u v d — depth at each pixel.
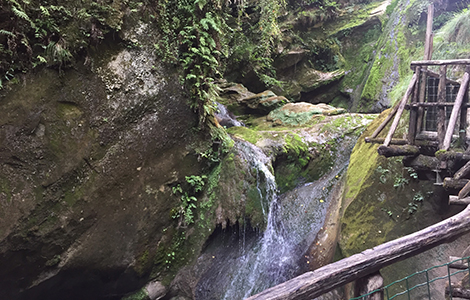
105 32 3.53
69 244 3.44
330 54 11.29
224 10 4.88
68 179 3.34
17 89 2.98
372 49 10.62
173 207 4.41
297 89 10.77
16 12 2.80
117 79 3.70
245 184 4.96
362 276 2.12
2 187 2.92
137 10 3.82
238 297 4.52
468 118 3.82
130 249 3.97
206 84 4.52
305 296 1.91
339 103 10.92
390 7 10.74
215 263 4.69
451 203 3.11
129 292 4.23
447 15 8.37
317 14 11.27
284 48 10.57
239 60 9.67
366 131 5.88
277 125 7.99
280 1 9.84
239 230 4.94
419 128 3.96
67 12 3.23
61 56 3.19
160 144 4.21
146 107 4.00
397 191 4.43
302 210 5.82
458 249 3.73
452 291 2.60
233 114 9.02
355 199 4.76
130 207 3.91
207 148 4.75
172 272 4.45
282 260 5.17
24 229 3.05
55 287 3.59
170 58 4.19
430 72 3.93
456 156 3.34
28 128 3.04
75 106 3.39
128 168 3.86
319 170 6.52
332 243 4.98
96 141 3.55
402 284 3.88
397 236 4.25
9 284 3.18
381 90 9.05
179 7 4.19
